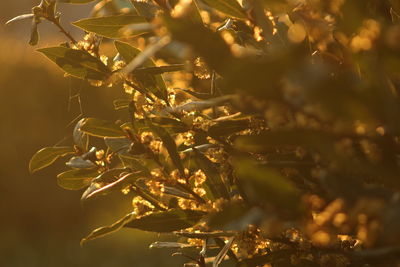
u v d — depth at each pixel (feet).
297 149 6.40
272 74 5.83
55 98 27.84
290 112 6.15
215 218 6.13
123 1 7.30
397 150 6.07
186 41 6.00
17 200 27.94
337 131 6.06
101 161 7.06
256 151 6.71
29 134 27.66
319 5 6.22
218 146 6.82
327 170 6.12
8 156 27.55
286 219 6.10
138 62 6.10
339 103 5.93
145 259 25.30
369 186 6.07
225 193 6.83
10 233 28.07
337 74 6.34
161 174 6.84
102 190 6.82
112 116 28.25
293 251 6.61
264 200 6.08
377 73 6.02
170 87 6.98
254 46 6.74
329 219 6.13
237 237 6.66
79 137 7.09
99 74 7.00
